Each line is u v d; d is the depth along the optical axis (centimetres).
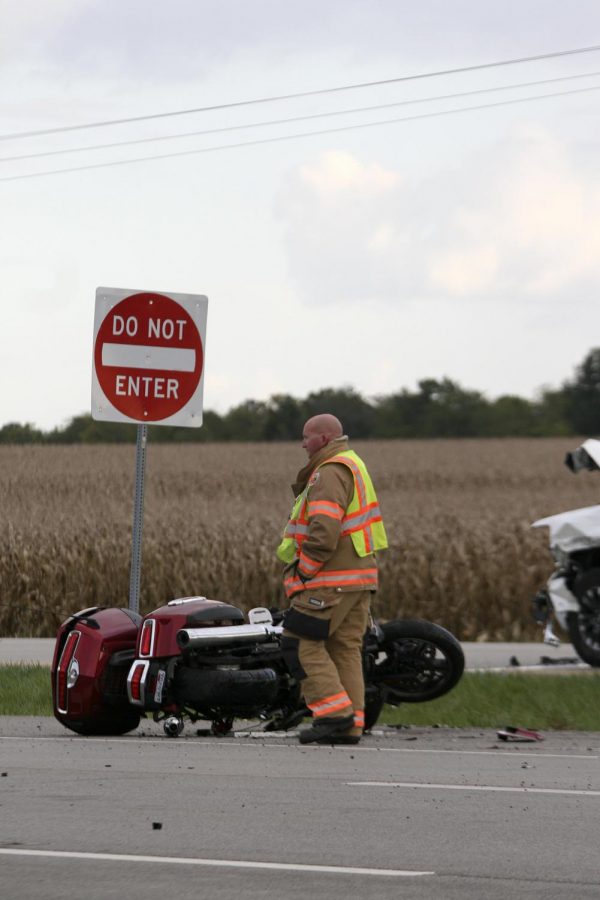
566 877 2278
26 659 6962
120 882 2223
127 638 4191
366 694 4262
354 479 4053
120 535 9650
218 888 2191
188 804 2883
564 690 5047
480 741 4116
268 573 9544
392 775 3331
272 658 4169
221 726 4212
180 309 4897
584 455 6825
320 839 2553
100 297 4825
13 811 2797
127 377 4844
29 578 9425
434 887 2208
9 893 2150
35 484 11412
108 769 3375
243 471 14800
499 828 2667
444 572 9212
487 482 18662
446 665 4338
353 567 4031
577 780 3284
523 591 9088
